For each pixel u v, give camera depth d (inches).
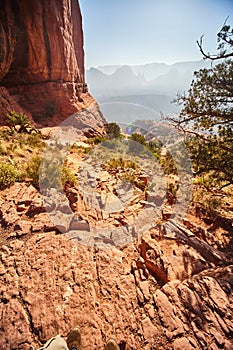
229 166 217.6
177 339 79.1
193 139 229.5
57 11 761.6
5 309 84.6
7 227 137.9
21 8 677.9
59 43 786.8
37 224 139.2
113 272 109.5
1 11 650.2
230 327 82.9
